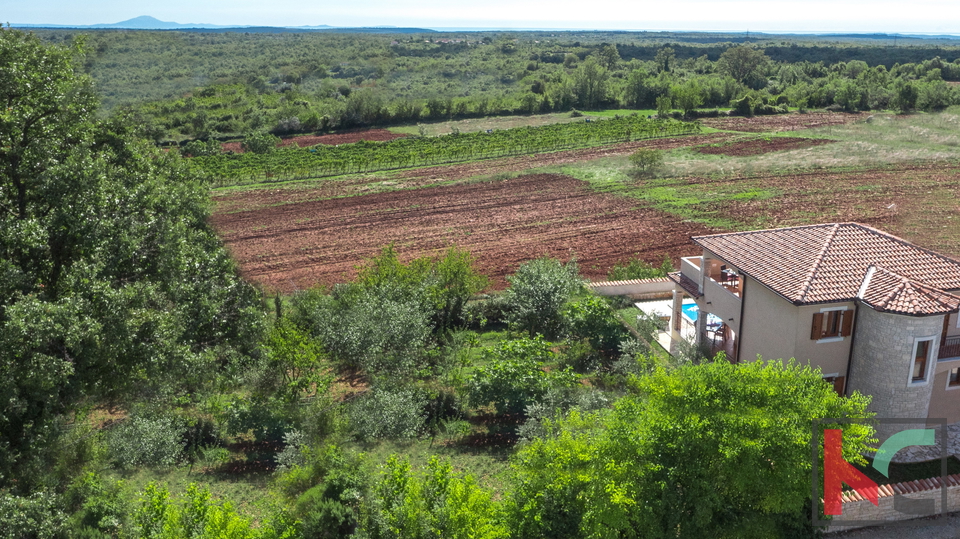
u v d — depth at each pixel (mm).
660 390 14883
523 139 84312
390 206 55156
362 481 17344
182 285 23266
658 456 14406
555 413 20844
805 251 22141
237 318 26781
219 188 63000
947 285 20219
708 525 14344
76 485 18266
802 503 13875
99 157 23391
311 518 16047
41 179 21828
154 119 97812
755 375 14984
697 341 26469
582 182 61688
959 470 18812
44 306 18203
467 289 31750
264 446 21719
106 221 21547
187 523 15094
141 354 21203
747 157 70500
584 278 37906
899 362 19219
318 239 46688
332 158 76125
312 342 24469
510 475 17500
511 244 44656
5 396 17703
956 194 53094
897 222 46656
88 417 23984
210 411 23328
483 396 22578
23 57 23656
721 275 26016
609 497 13766
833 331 20422
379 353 24516
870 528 16281
